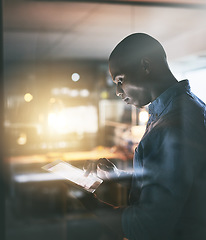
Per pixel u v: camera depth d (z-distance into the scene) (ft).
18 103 14.32
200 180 2.72
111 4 10.48
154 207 2.68
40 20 12.62
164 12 11.74
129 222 2.84
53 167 5.02
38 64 20.90
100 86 21.81
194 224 2.75
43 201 9.41
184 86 3.15
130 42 3.20
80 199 3.77
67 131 16.26
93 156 12.44
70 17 12.30
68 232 9.08
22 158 11.02
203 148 2.75
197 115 2.91
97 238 8.47
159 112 3.22
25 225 8.96
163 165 2.74
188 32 15.39
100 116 21.16
